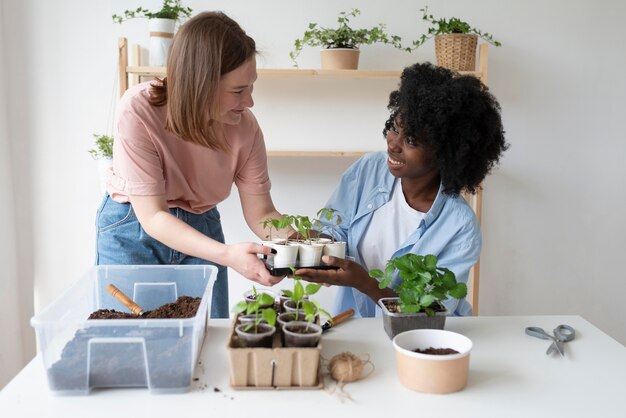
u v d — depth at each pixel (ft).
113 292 3.81
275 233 5.38
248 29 7.53
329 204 5.57
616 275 8.44
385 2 7.55
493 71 7.79
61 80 7.47
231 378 3.11
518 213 8.14
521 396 3.06
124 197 4.88
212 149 4.59
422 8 7.58
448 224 5.00
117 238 4.99
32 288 7.88
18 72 7.39
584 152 8.07
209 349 3.65
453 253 5.02
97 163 7.67
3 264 7.29
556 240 8.27
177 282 4.18
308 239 4.63
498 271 8.27
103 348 3.04
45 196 7.70
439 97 4.26
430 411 2.89
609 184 8.18
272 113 7.80
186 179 4.99
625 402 3.01
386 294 4.47
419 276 3.79
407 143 4.52
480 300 8.33
